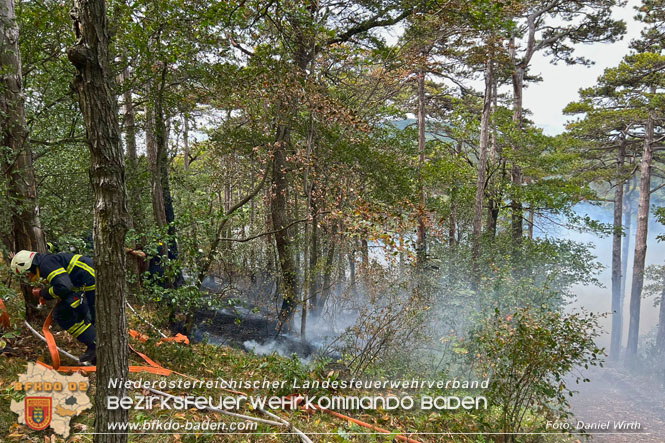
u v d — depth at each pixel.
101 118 2.17
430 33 10.75
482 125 14.98
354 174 12.11
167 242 5.87
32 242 4.77
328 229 11.52
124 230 2.31
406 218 6.11
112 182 2.23
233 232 13.70
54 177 6.65
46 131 6.45
